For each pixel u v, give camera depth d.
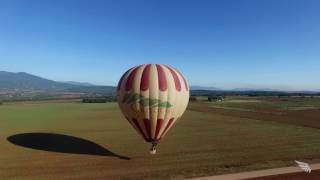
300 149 33.38
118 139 38.28
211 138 39.47
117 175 23.78
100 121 57.09
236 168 25.91
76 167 25.78
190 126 50.69
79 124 52.66
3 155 29.50
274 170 25.39
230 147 34.03
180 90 28.45
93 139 38.22
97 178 23.05
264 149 33.25
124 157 29.25
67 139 37.88
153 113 27.56
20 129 46.22
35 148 32.62
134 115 28.06
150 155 30.06
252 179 23.16
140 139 38.34
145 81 27.52
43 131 44.25
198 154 30.70
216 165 26.81
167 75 28.19
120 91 28.70
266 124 53.72
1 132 43.00
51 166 26.02
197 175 23.92
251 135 41.97
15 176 23.44
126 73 29.20
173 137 39.94
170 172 24.64
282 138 39.81
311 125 52.75
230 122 56.53
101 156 29.52
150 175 23.83
